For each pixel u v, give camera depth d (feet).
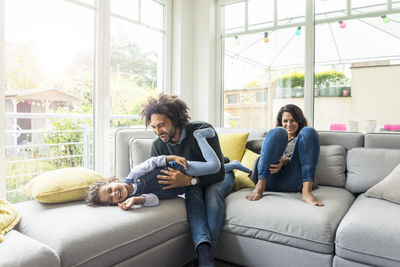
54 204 4.92
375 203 4.89
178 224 4.91
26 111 6.67
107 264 3.90
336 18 8.52
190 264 5.50
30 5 6.63
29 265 3.14
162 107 5.32
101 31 7.95
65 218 4.20
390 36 7.81
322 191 5.96
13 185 6.60
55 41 7.11
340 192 5.94
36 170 6.97
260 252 4.91
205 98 10.48
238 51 10.36
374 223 4.07
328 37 8.66
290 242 4.60
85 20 7.71
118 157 6.95
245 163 6.84
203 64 10.50
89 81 7.88
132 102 9.12
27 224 4.24
